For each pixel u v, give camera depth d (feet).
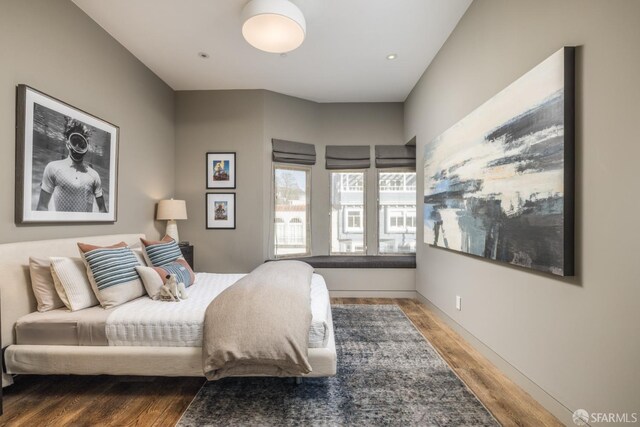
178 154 13.55
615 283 4.16
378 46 10.03
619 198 4.11
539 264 5.38
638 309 3.88
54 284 6.44
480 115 7.33
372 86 13.23
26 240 6.61
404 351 7.77
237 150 13.47
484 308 7.45
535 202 5.47
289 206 14.32
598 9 4.39
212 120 13.51
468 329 8.29
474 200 7.64
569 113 4.81
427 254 11.59
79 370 5.85
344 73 11.99
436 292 10.68
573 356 4.84
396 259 13.83
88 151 8.28
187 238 13.52
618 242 4.13
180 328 5.91
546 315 5.42
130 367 5.84
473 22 7.88
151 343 5.92
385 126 15.03
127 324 5.91
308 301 6.27
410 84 13.01
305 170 14.80
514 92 6.04
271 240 13.71
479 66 7.59
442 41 9.71
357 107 15.07
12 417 5.23
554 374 5.23
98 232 8.80
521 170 5.85
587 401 4.58
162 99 12.55
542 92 5.27
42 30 6.99
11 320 5.89
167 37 9.52
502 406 5.53
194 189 13.52
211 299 7.01
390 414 5.32
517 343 6.21
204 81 12.71
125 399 5.75
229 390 6.01
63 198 7.44
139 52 10.39
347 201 15.26
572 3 4.82
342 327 9.52
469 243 7.93
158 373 5.85
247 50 10.30
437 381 6.36
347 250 15.12
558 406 5.13
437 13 8.36
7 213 6.23
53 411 5.40
